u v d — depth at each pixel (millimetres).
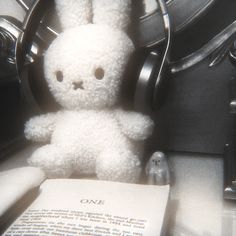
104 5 307
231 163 309
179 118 366
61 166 296
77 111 313
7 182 269
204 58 342
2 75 372
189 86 355
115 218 230
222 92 350
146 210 238
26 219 237
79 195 260
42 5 323
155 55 290
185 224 250
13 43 373
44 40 365
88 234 216
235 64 330
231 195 273
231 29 331
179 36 341
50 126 335
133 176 289
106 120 308
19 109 407
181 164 349
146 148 369
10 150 383
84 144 305
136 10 337
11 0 381
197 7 324
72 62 286
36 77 309
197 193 294
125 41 300
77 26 310
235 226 245
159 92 293
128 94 293
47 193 266
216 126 361
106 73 287
